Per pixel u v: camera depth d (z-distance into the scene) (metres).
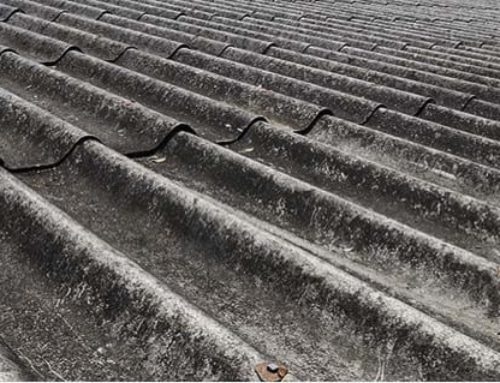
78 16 7.07
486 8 13.38
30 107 3.90
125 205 3.11
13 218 2.79
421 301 2.65
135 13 7.73
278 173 3.39
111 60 5.63
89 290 2.43
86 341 2.27
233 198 3.37
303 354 2.31
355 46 7.42
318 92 5.11
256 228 2.80
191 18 7.90
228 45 6.30
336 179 3.66
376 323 2.36
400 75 6.14
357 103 4.90
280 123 4.57
